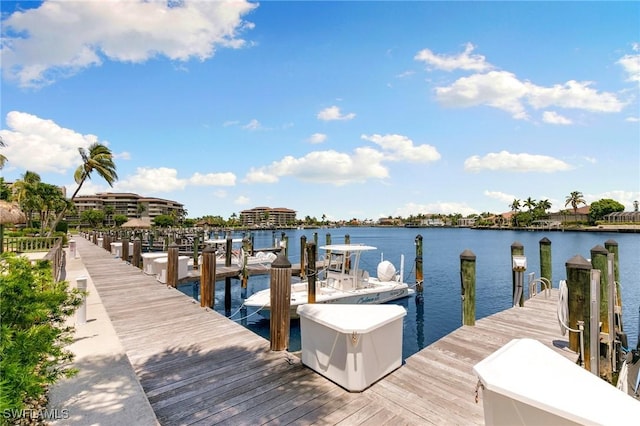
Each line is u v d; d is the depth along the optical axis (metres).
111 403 3.63
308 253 10.70
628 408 2.06
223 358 4.93
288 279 5.27
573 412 2.03
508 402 2.32
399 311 4.55
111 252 21.81
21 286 3.59
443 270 22.31
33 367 2.93
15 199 36.94
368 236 80.75
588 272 4.86
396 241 58.00
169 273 10.39
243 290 14.37
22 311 3.57
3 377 2.51
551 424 2.13
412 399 3.76
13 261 3.91
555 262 26.20
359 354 3.91
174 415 3.45
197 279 12.98
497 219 126.06
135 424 3.25
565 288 5.38
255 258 18.27
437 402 3.69
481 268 22.92
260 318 11.16
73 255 19.44
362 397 3.81
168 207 121.12
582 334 4.79
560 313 5.31
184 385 4.09
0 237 13.65
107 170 32.44
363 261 28.64
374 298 11.67
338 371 4.07
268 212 155.38
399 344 4.62
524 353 2.66
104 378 4.25
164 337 5.85
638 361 6.04
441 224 156.38
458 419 3.37
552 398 2.15
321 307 4.67
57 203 42.88
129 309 7.77
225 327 6.42
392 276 13.18
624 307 12.80
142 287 10.35
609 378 5.29
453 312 12.06
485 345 5.46
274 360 4.85
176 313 7.43
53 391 3.89
